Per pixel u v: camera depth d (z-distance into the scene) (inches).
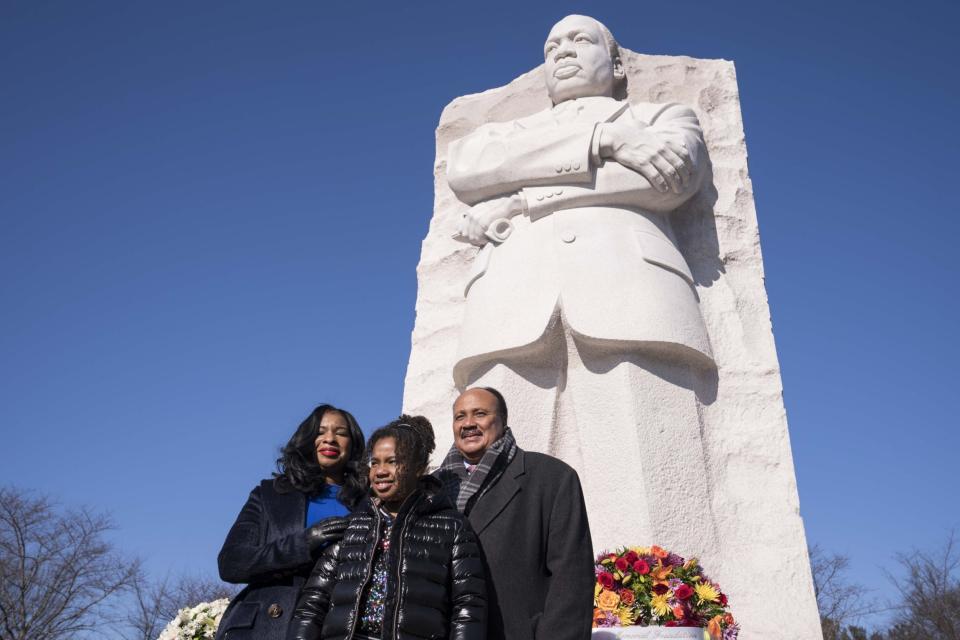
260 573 134.8
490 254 244.2
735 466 234.1
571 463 230.5
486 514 134.0
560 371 234.1
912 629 707.4
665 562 177.8
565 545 131.1
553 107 271.9
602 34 269.9
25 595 697.6
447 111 323.3
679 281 233.0
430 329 294.0
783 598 218.2
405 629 115.7
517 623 126.6
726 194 273.3
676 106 254.8
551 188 239.6
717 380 242.1
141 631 745.6
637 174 235.8
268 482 148.3
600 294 224.7
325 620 120.4
